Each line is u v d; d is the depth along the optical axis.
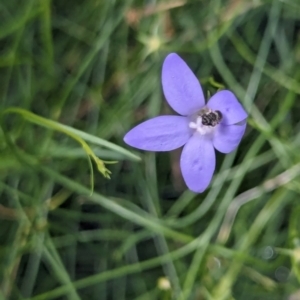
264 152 0.30
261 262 0.29
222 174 0.29
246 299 0.30
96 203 0.30
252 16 0.30
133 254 0.30
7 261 0.29
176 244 0.30
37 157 0.29
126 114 0.29
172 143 0.26
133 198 0.30
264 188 0.29
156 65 0.30
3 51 0.30
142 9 0.30
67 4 0.30
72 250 0.30
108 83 0.30
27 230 0.29
